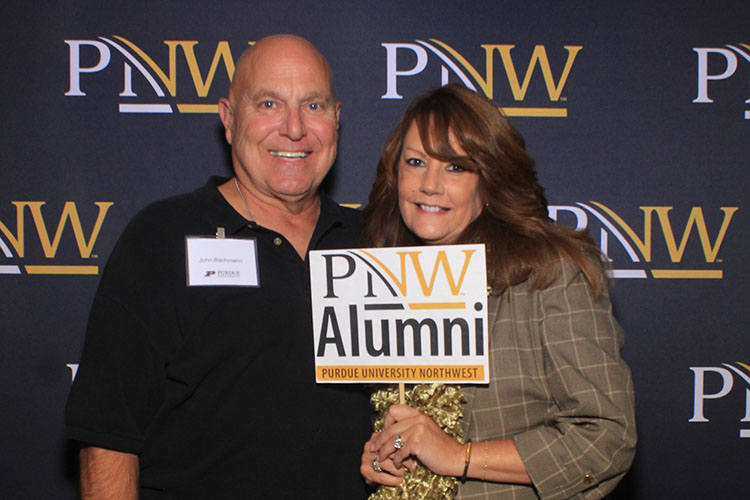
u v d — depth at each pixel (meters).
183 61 1.97
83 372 1.22
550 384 1.18
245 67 1.37
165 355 1.27
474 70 2.00
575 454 1.12
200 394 1.29
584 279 1.20
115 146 1.98
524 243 1.22
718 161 2.02
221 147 1.99
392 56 1.99
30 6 1.95
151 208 1.36
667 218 2.03
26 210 1.97
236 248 1.32
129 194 1.99
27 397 1.98
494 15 1.99
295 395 1.30
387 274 1.24
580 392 1.13
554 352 1.16
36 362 1.98
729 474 2.05
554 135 2.01
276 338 1.30
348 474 1.36
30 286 1.98
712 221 2.03
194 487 1.28
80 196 1.98
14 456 1.98
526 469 1.14
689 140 2.02
